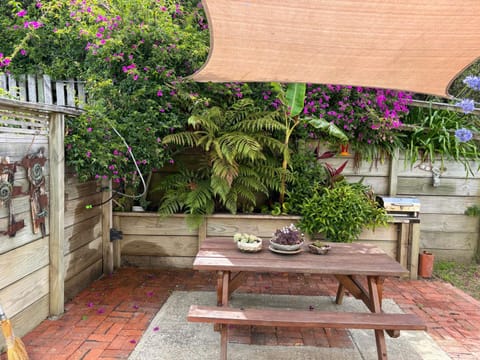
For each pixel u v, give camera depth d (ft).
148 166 10.88
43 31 11.95
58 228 8.21
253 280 11.46
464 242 13.26
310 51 7.09
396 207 11.66
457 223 13.20
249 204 13.12
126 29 10.51
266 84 12.54
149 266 12.25
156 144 10.53
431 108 13.33
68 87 11.21
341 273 7.14
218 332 7.83
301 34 6.42
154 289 10.38
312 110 12.41
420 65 7.65
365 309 9.29
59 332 7.68
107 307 9.05
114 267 12.13
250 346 7.31
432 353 7.22
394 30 6.24
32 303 7.63
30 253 7.46
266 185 12.82
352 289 8.48
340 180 12.48
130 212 11.98
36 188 7.52
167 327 8.00
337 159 13.15
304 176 12.68
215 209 12.84
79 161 8.82
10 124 6.78
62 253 8.40
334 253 8.34
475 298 10.37
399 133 13.23
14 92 11.03
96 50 10.54
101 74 10.91
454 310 9.45
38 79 11.64
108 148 9.55
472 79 8.76
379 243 12.02
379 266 7.41
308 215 11.50
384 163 12.99
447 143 12.75
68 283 9.31
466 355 7.18
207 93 12.05
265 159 11.96
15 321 7.05
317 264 7.41
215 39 6.61
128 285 10.62
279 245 8.05
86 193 10.16
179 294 9.94
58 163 8.09
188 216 11.69
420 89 9.09
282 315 6.34
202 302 9.44
